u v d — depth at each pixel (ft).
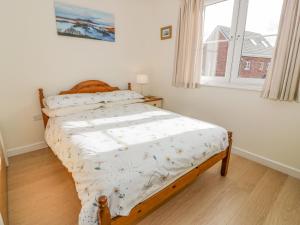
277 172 6.95
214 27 8.45
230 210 5.15
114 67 10.25
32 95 7.94
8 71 7.22
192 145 4.89
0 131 7.00
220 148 5.70
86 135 5.21
